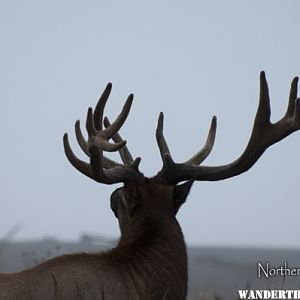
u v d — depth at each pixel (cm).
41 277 3288
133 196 3597
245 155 3772
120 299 3319
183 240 3591
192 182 3656
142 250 3472
